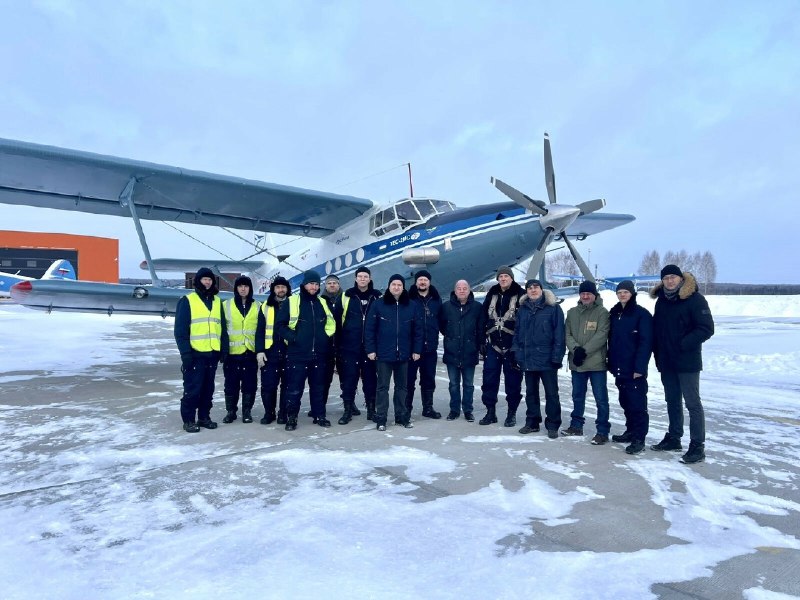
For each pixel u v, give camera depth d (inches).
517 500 117.0
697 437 146.8
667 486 127.0
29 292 285.6
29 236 1889.8
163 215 399.5
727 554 91.7
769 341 488.1
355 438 172.6
